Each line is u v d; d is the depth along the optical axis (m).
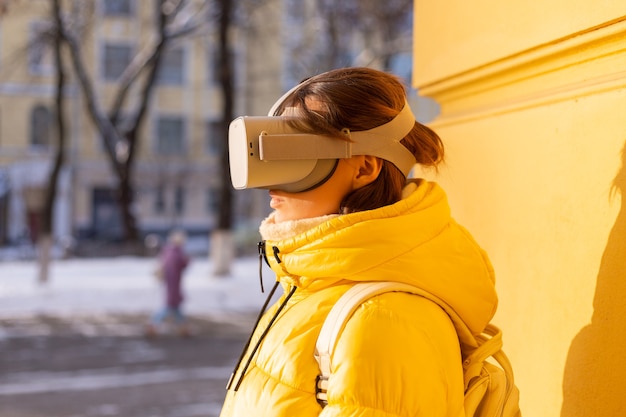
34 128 32.75
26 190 21.64
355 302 1.10
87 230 33.31
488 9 1.81
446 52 2.05
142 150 34.03
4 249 30.30
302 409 1.11
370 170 1.23
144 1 32.75
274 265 1.22
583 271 1.44
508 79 1.79
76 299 14.98
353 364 1.05
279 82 33.59
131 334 11.51
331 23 21.27
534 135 1.64
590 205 1.43
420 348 1.07
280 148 1.17
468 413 1.19
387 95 1.23
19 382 8.20
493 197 1.81
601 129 1.42
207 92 34.97
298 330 1.15
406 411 1.04
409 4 19.95
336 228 1.15
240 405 1.17
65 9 22.75
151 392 7.74
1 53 30.70
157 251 24.66
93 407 7.09
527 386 1.63
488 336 1.36
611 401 1.33
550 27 1.55
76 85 32.59
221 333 11.66
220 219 18.05
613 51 1.43
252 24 22.84
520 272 1.68
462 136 2.00
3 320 12.55
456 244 1.20
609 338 1.35
